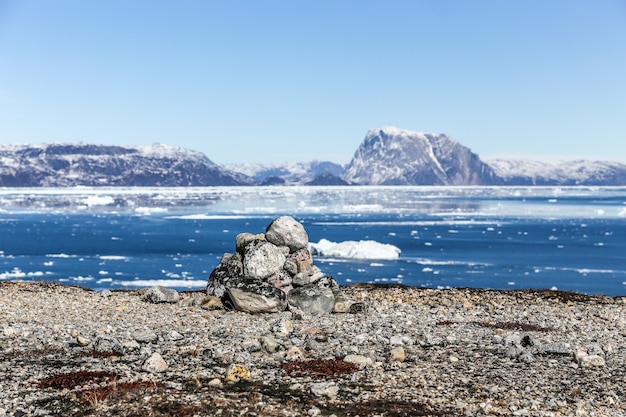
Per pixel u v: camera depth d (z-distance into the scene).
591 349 18.30
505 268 79.94
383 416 12.06
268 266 25.33
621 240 116.19
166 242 110.56
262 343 17.75
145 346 17.61
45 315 22.39
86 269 77.19
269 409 12.20
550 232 133.25
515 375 15.41
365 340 18.91
